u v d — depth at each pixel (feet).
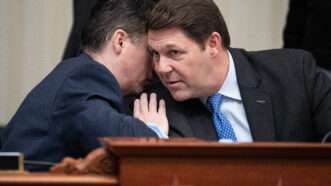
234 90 23.65
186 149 15.12
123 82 23.40
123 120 20.08
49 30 37.88
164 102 23.61
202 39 22.39
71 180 15.21
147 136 19.98
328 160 15.61
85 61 22.22
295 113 23.58
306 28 30.50
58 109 21.29
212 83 23.12
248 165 15.42
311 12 30.19
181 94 22.77
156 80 24.13
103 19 23.26
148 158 15.17
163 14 22.00
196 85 22.75
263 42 38.65
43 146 21.17
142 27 23.22
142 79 23.71
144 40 23.24
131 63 23.24
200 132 23.18
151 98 23.71
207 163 15.31
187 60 22.26
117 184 15.26
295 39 31.09
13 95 37.70
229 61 23.82
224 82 23.47
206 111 23.48
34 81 37.88
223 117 23.48
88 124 20.11
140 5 23.47
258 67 24.35
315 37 30.07
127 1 23.43
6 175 15.43
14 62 37.68
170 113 23.38
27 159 21.13
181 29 22.06
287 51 25.08
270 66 24.38
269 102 23.65
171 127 23.12
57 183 15.19
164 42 22.06
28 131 21.56
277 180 15.47
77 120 20.36
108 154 15.60
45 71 37.91
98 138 19.38
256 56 24.72
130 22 23.20
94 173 15.57
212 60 22.89
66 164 15.62
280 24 38.68
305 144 15.49
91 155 15.71
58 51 37.93
